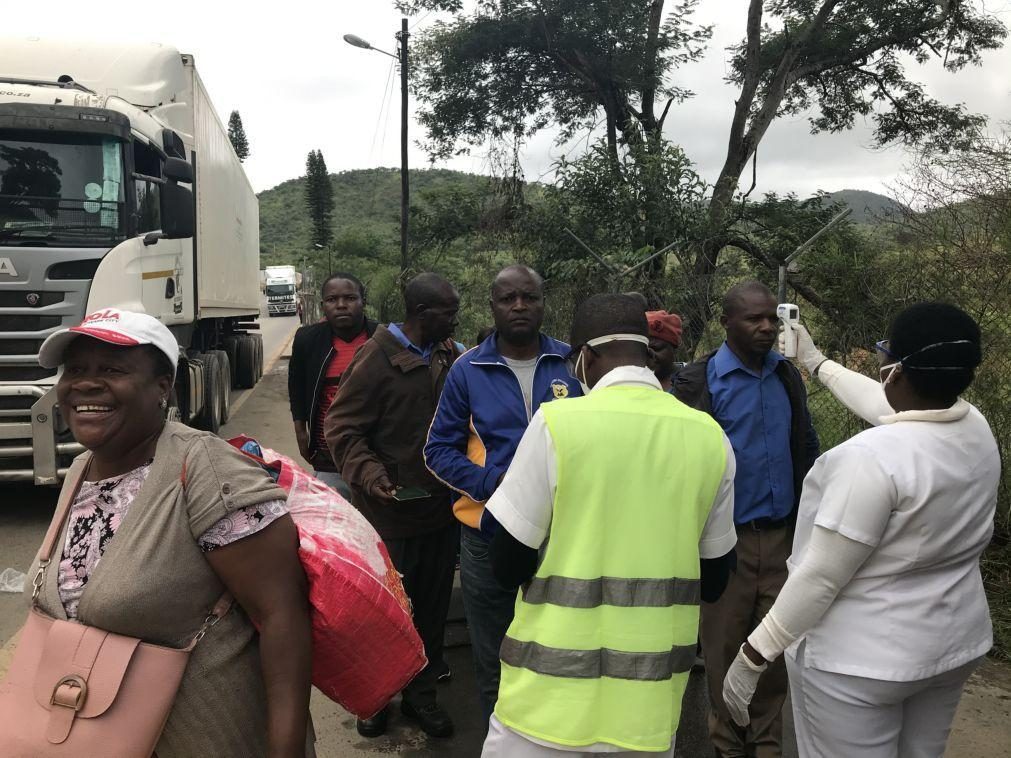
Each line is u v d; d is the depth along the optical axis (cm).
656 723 170
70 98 624
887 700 183
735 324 278
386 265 3175
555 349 287
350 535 163
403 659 164
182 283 798
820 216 1112
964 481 180
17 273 569
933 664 181
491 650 274
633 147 1149
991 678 360
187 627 146
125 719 138
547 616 174
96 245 605
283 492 152
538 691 172
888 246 535
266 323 3647
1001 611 408
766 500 274
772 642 187
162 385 156
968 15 1246
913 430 182
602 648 171
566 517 173
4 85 620
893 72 1380
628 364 189
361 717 172
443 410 277
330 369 437
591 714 169
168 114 769
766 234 1108
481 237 1444
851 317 547
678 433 177
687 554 177
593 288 977
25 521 609
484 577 269
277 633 147
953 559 183
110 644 140
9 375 573
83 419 147
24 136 589
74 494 153
